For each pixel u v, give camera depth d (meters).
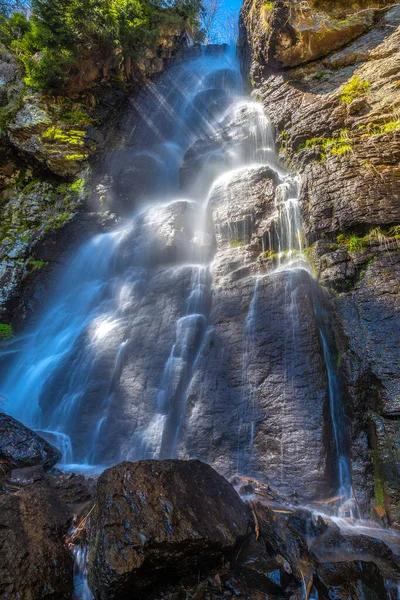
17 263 11.47
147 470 3.58
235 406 5.76
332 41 10.41
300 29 10.34
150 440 6.02
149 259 8.87
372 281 5.98
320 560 3.53
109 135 14.35
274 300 6.30
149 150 14.84
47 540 3.32
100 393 6.93
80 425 6.68
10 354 9.62
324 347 5.94
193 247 8.62
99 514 3.29
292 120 9.57
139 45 14.70
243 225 8.12
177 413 6.25
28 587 2.81
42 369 8.38
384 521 4.46
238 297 6.79
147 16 14.56
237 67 15.88
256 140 10.52
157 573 2.95
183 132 14.84
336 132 8.44
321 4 10.77
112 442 6.28
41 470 5.00
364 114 8.27
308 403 5.31
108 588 2.79
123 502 3.24
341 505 4.71
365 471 4.92
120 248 9.69
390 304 5.65
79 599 3.03
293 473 4.99
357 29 10.32
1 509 3.47
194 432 5.79
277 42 10.69
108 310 8.54
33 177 13.68
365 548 3.73
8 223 12.58
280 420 5.36
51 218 12.48
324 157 8.14
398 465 4.69
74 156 12.95
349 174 7.04
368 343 5.53
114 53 14.18
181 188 11.32
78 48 13.17
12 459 5.15
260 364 5.88
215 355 6.37
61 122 13.27
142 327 7.45
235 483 5.03
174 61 16.86
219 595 2.88
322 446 4.98
